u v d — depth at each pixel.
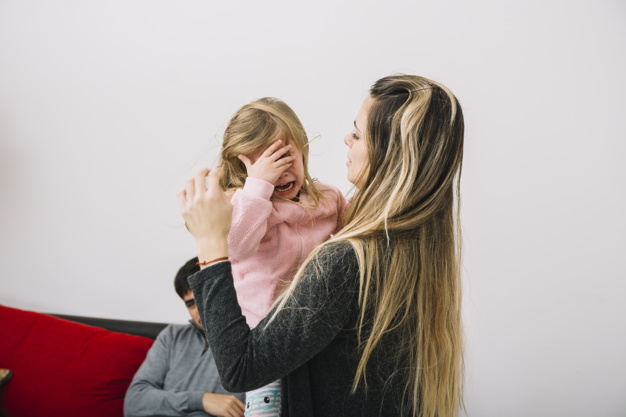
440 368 0.71
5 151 2.12
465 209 1.67
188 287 1.62
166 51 1.92
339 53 1.74
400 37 1.69
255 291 0.84
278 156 0.83
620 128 1.58
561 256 1.62
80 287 2.08
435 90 0.69
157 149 1.96
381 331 0.62
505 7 1.61
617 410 1.61
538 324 1.64
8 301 2.17
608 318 1.60
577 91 1.59
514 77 1.62
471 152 1.66
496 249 1.66
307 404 0.66
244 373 0.58
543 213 1.62
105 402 1.70
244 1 1.82
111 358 1.75
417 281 0.66
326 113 1.75
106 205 2.03
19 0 2.09
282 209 0.86
